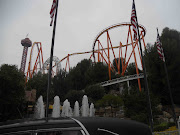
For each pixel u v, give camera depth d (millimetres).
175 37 40500
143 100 24625
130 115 25047
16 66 31594
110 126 3188
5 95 25359
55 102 22000
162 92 36812
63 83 56312
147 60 41438
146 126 3727
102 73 59906
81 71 65688
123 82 49156
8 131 2697
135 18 15359
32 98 32938
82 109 30219
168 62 36156
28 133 2721
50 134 2779
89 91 41094
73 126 2955
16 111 27109
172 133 12266
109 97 28984
